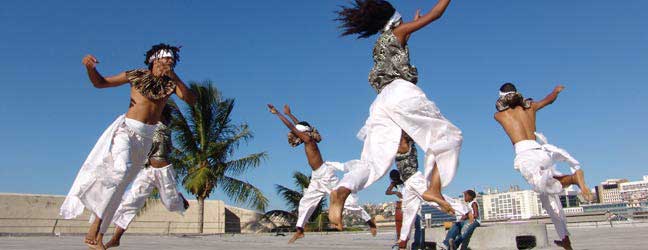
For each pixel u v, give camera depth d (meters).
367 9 3.95
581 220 21.86
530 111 5.55
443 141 3.65
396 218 8.16
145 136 5.05
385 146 3.69
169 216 25.61
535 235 8.30
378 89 3.92
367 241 11.70
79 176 4.95
